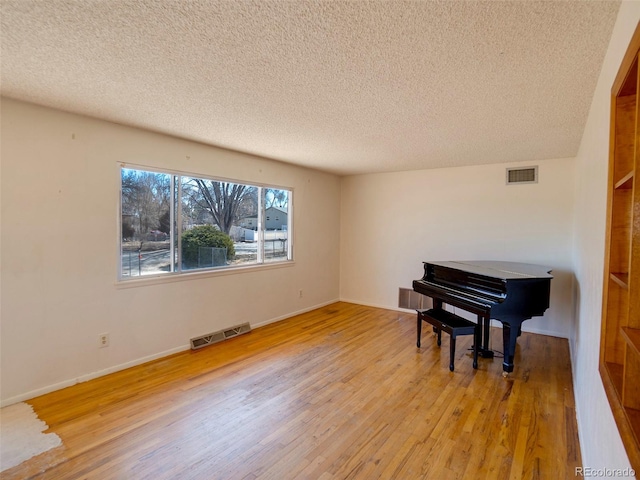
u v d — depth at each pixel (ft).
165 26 5.04
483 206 15.46
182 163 11.62
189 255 12.14
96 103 8.28
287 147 12.56
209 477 5.85
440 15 4.68
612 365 4.40
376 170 17.57
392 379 9.73
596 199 6.39
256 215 14.76
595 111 7.08
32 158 8.40
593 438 5.22
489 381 9.62
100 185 9.62
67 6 4.56
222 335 13.01
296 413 7.91
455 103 8.00
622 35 4.30
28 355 8.43
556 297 13.84
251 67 6.34
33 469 6.00
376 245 18.61
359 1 4.39
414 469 6.08
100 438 6.89
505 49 5.58
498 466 6.15
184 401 8.40
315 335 13.70
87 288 9.42
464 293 10.89
